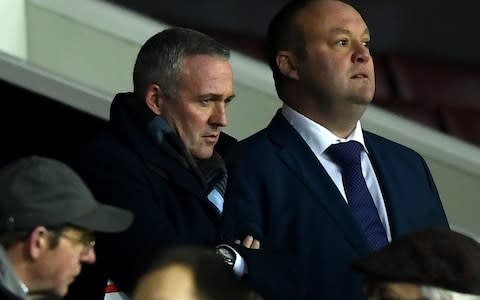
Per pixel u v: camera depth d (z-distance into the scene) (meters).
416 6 21.17
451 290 8.98
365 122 15.68
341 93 12.12
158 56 11.44
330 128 12.26
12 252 9.65
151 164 11.23
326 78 12.14
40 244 9.66
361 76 12.16
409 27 21.09
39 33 14.62
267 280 11.22
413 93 20.41
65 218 9.70
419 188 12.42
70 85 13.72
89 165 11.23
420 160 12.64
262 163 12.03
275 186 11.95
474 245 9.20
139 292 8.16
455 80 20.66
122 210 9.98
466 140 19.56
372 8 21.05
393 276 9.03
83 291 11.13
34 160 9.87
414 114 19.61
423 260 9.07
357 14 12.33
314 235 11.83
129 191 11.08
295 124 12.26
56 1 14.59
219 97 11.47
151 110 11.41
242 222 11.67
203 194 11.33
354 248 11.85
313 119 12.25
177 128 11.43
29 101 13.73
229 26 20.14
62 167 9.91
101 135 11.44
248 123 15.27
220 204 11.63
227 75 11.51
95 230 9.84
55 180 9.79
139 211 11.01
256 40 19.95
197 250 8.29
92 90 13.82
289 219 11.87
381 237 12.02
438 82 20.56
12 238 9.63
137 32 14.83
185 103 11.40
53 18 14.62
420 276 9.01
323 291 11.69
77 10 14.65
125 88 14.85
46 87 13.64
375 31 21.02
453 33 21.42
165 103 11.44
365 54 12.19
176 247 8.35
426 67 20.72
